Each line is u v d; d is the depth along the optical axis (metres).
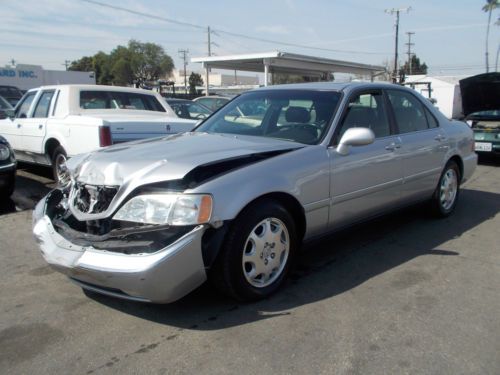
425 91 32.72
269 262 3.52
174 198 3.03
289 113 4.34
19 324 3.23
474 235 5.18
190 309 3.40
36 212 3.70
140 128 6.66
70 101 7.42
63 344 2.97
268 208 3.43
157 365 2.74
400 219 5.80
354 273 4.08
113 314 3.35
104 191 3.26
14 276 4.06
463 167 5.97
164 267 2.90
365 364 2.75
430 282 3.90
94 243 3.08
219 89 59.75
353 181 4.16
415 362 2.76
